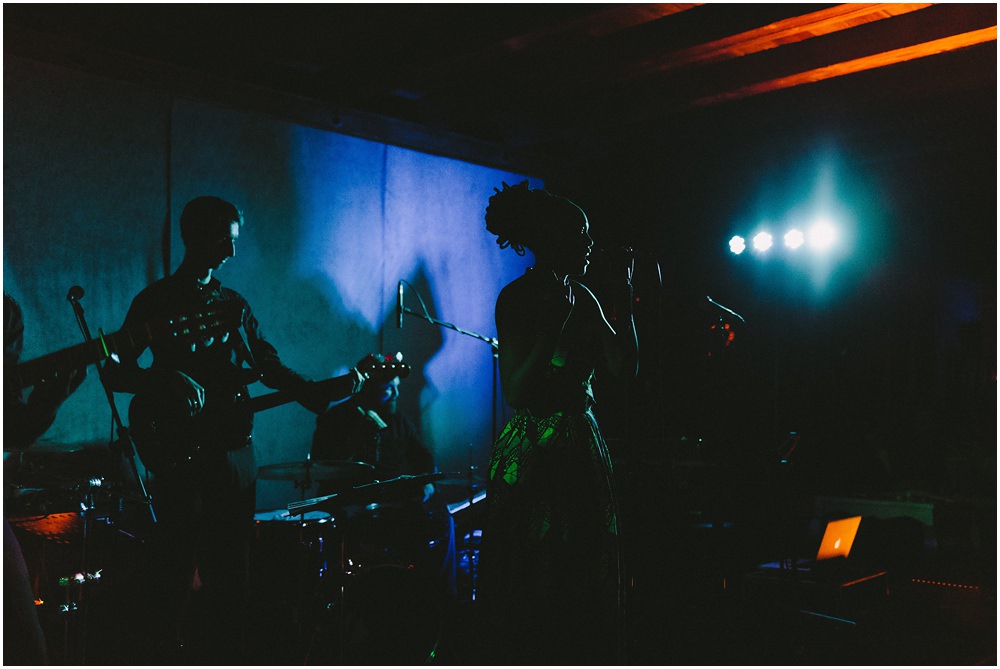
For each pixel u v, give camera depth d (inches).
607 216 275.4
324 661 130.4
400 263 226.4
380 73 196.4
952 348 302.0
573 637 91.5
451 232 239.3
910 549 209.9
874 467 316.2
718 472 198.1
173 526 130.3
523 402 95.3
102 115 173.9
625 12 157.5
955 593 192.7
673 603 180.1
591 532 92.5
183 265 138.0
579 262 97.7
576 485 92.9
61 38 167.2
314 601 138.0
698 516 195.0
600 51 196.4
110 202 174.9
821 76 200.1
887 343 309.6
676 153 280.1
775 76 203.6
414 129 229.6
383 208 223.0
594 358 99.0
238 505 134.6
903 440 315.9
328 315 209.9
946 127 245.4
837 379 311.1
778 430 266.1
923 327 303.4
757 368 281.0
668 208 281.3
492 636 94.7
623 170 279.1
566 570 91.8
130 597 139.9
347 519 146.0
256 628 141.9
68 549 135.6
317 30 183.5
